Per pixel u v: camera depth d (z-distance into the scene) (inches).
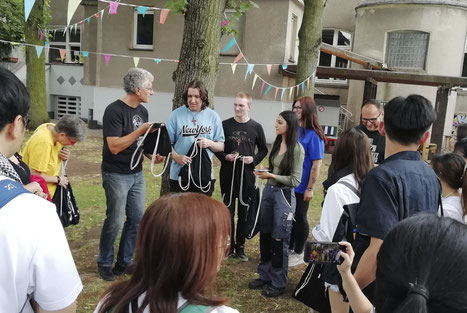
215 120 151.9
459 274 31.4
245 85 474.6
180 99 155.9
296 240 167.2
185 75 154.2
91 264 154.5
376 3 538.3
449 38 522.6
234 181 159.6
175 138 150.0
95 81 577.0
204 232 41.9
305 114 154.0
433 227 34.0
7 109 49.5
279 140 140.9
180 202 43.6
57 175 135.1
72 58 609.0
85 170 322.7
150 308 41.2
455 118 609.3
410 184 69.0
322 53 631.8
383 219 66.9
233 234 169.8
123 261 144.4
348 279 61.6
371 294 74.9
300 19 498.0
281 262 136.3
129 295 43.0
